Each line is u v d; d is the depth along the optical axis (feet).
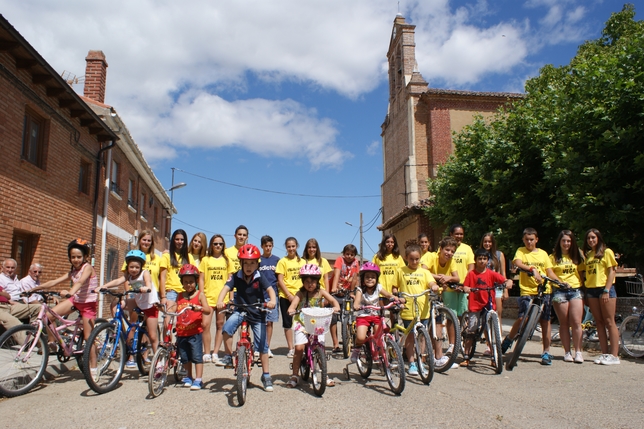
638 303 36.58
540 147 49.32
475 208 60.49
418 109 87.25
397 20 94.89
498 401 16.88
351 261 31.01
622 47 40.01
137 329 21.95
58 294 20.56
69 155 40.96
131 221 62.39
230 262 28.78
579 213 37.14
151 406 16.94
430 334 22.62
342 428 14.15
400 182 91.86
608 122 35.17
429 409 15.98
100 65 55.36
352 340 27.17
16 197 32.48
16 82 31.86
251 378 21.68
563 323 24.76
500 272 28.07
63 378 22.38
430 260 25.85
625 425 14.06
